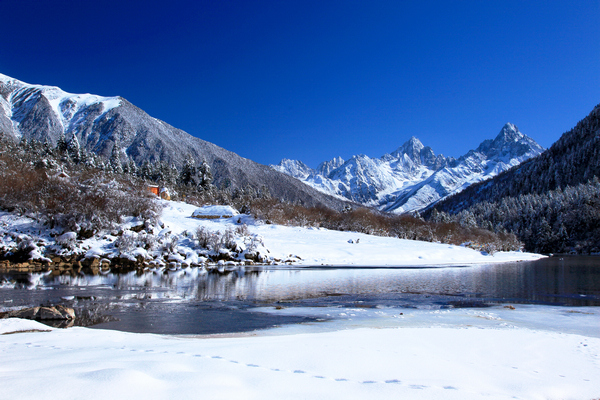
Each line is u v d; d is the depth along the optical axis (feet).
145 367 20.42
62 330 35.86
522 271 131.75
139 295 64.18
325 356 25.02
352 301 61.00
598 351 29.37
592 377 22.63
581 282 93.76
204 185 357.41
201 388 16.93
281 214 223.30
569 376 22.72
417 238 268.82
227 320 44.57
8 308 50.29
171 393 16.10
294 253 153.28
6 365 21.29
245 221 210.38
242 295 66.23
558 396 19.12
